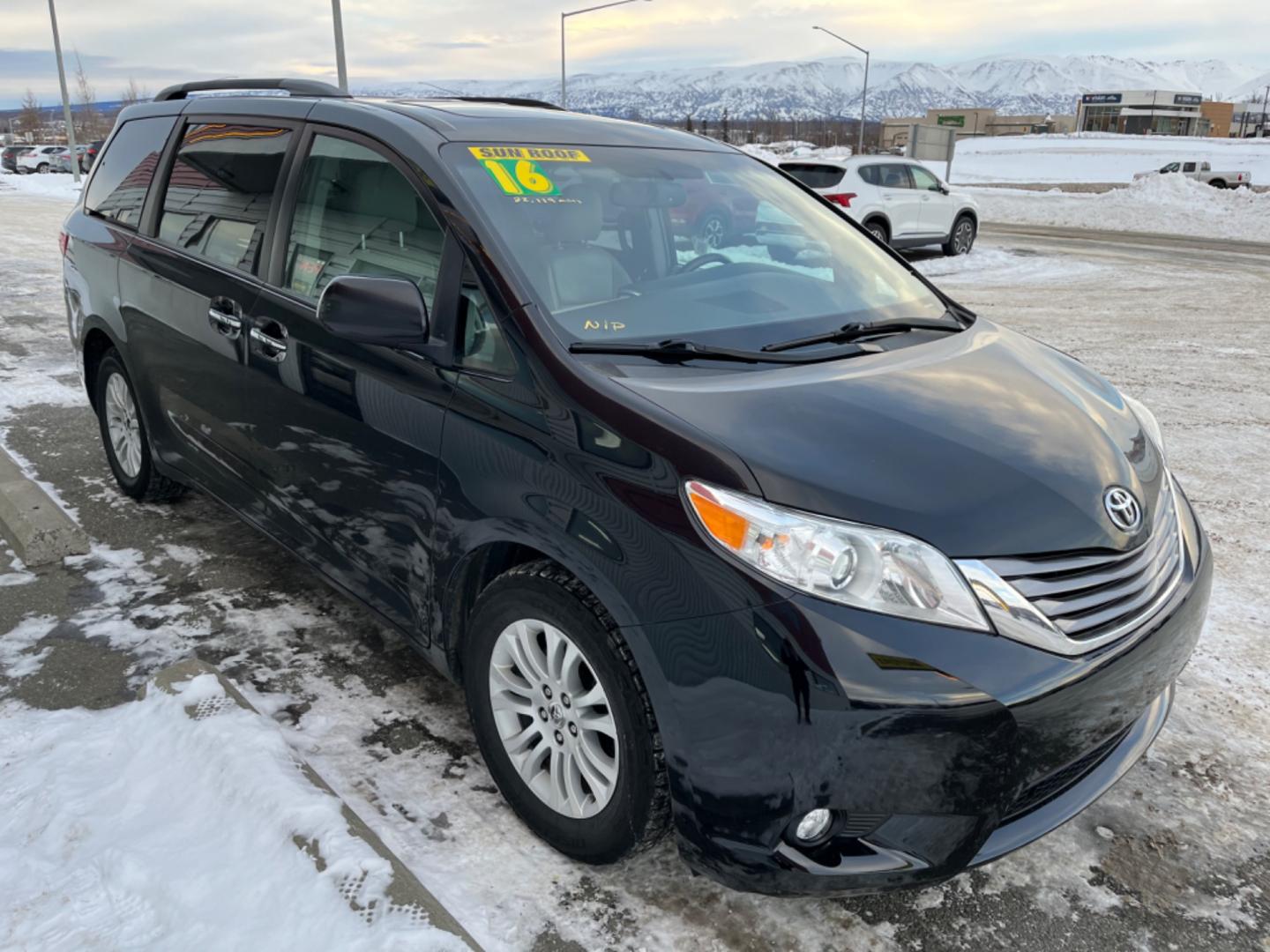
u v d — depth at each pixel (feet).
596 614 6.88
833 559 6.24
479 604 7.86
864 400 7.59
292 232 10.22
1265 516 15.55
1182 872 7.90
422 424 8.18
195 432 11.94
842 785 6.19
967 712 6.14
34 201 75.66
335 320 7.89
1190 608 7.63
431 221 8.66
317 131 10.28
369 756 8.92
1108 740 7.27
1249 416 21.21
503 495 7.45
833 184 49.55
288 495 10.27
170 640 10.80
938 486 6.72
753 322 8.94
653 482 6.66
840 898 7.48
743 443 6.72
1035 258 53.57
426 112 9.89
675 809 6.70
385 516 8.79
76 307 14.47
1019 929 7.27
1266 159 190.29
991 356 9.14
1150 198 85.25
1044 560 6.64
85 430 18.19
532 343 7.62
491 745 8.11
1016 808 6.94
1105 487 7.33
